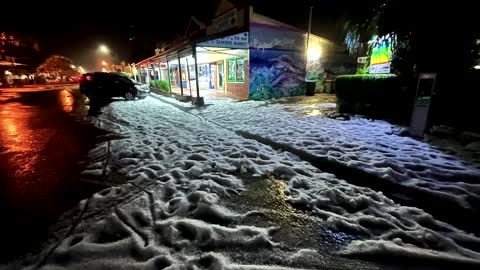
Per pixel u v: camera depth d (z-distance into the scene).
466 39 4.91
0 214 2.86
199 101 10.88
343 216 2.65
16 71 35.50
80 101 14.56
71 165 4.33
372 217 2.58
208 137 5.80
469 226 2.52
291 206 2.90
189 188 3.31
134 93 14.62
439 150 4.33
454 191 2.98
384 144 4.72
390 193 3.14
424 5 4.77
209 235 2.36
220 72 15.86
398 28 5.40
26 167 4.26
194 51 10.20
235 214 2.74
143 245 2.28
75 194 3.30
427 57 5.27
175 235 2.39
